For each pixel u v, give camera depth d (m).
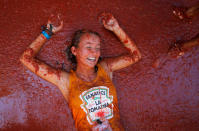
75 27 2.66
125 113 2.69
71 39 2.64
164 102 2.74
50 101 2.61
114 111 2.25
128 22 2.74
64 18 2.65
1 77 2.56
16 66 2.58
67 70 2.61
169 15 2.76
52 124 2.59
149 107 2.73
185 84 2.75
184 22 2.75
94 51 2.24
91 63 2.25
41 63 2.30
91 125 2.16
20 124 2.56
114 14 2.72
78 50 2.30
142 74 2.73
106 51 2.66
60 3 2.67
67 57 2.61
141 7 2.76
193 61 2.74
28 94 2.59
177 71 2.76
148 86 2.74
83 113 2.17
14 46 2.59
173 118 2.73
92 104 2.18
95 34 2.32
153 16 2.76
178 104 2.75
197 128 2.73
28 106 2.58
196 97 2.76
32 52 2.31
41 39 2.40
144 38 2.75
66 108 2.62
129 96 2.71
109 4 2.73
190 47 2.63
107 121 2.18
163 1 2.75
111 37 2.67
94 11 2.70
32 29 2.61
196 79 2.74
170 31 2.75
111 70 2.44
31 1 2.65
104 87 2.25
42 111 2.59
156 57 2.74
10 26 2.61
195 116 2.75
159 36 2.75
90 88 2.21
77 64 2.36
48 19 2.62
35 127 2.57
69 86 2.27
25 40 2.60
